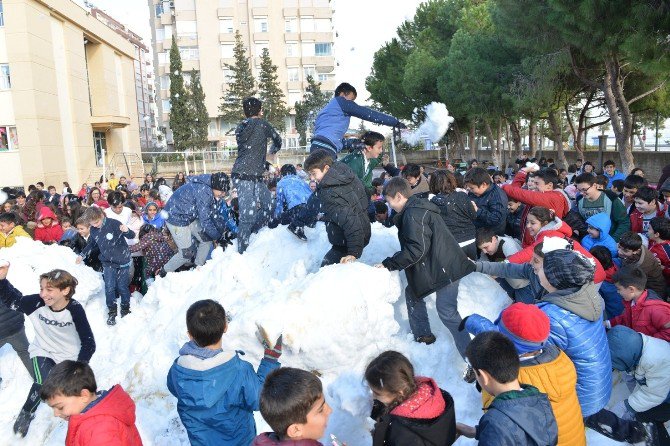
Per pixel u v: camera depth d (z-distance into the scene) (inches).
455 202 171.9
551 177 198.7
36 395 166.1
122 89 1465.3
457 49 912.3
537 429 87.8
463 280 165.3
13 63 967.6
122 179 723.4
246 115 225.8
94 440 97.3
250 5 2209.6
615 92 566.6
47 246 266.2
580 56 634.8
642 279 133.3
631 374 127.6
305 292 140.9
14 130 984.3
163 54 2305.6
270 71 1852.9
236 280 196.2
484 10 1018.7
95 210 231.0
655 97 771.4
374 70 1389.0
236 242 239.1
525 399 90.4
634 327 133.8
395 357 92.2
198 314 107.0
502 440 85.7
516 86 780.6
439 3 1228.5
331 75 2316.7
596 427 126.7
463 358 148.2
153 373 175.5
